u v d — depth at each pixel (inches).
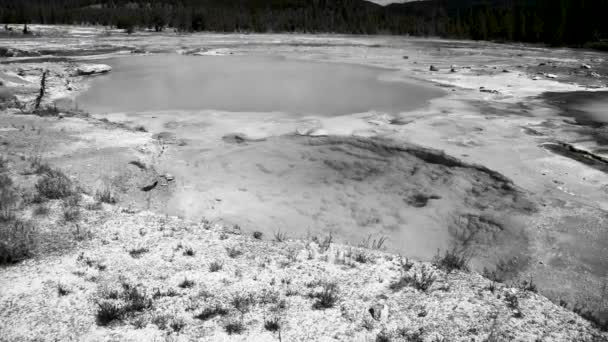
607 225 298.0
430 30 3752.5
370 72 1074.1
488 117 595.2
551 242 281.3
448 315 154.5
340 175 398.6
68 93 744.3
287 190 366.6
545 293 230.7
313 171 404.5
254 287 169.0
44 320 139.9
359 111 631.2
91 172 327.9
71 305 149.3
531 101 711.1
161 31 3102.9
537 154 443.2
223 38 2488.9
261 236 278.4
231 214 315.9
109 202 288.2
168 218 255.1
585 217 310.0
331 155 438.6
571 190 358.6
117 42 1898.4
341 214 328.5
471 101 706.2
